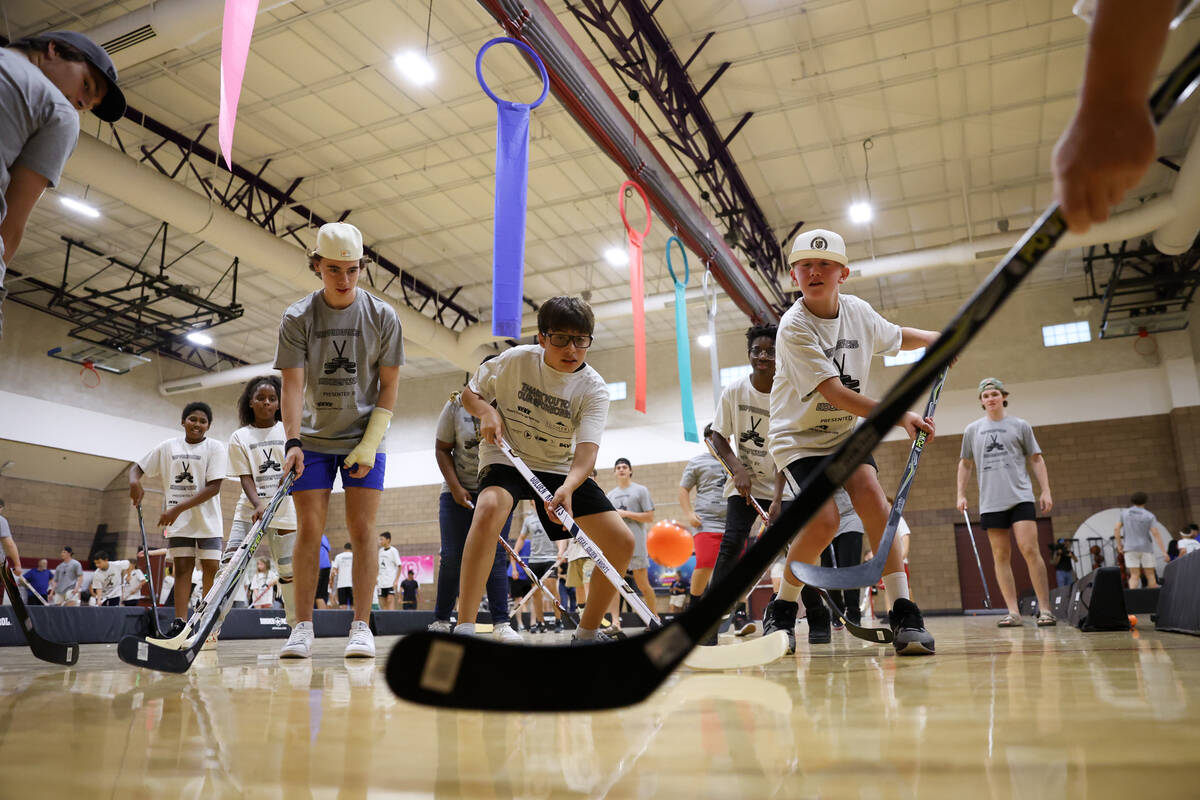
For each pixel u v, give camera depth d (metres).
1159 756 0.52
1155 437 12.58
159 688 1.33
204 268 12.89
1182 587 3.01
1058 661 1.60
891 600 2.15
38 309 13.86
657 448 15.05
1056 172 0.60
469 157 10.14
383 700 1.08
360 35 8.08
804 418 2.34
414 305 14.04
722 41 8.16
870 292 13.91
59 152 1.70
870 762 0.53
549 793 0.47
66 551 12.69
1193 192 8.67
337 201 11.08
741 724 0.77
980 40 8.19
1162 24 0.56
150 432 15.23
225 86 3.29
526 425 2.39
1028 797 0.41
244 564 2.06
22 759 0.59
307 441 2.64
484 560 2.22
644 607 1.92
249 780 0.51
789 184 10.75
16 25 8.13
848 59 8.43
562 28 5.91
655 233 11.76
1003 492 4.72
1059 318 13.41
